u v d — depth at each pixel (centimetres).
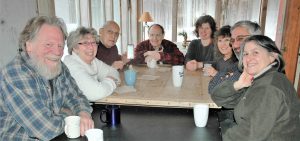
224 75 170
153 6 567
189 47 305
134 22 555
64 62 161
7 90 118
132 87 178
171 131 124
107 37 257
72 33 169
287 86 114
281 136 111
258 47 122
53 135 115
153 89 175
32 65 127
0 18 206
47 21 129
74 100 149
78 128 117
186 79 204
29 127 116
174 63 280
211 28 286
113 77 189
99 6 408
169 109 151
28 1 239
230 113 147
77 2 336
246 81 137
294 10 330
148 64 249
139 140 115
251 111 113
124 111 149
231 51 200
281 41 374
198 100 153
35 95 120
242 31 167
